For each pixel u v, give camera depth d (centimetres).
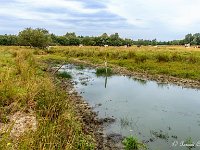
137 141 993
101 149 937
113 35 11388
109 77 2684
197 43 12400
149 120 1279
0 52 4109
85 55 5188
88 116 1302
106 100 1666
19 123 932
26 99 1164
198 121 1282
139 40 13400
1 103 1103
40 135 740
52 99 1149
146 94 1877
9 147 629
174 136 1077
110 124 1208
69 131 896
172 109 1485
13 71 1789
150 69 3030
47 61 4200
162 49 6262
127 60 3972
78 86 2120
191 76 2514
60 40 10838
